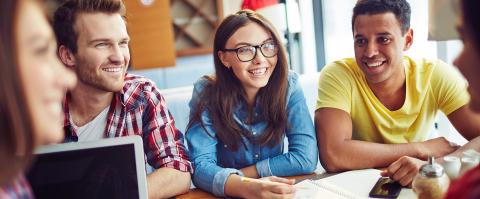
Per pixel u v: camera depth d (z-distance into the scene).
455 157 1.13
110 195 0.92
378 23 1.43
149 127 1.42
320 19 3.04
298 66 3.14
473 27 0.47
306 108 1.54
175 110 1.96
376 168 1.38
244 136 1.49
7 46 0.39
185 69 3.81
